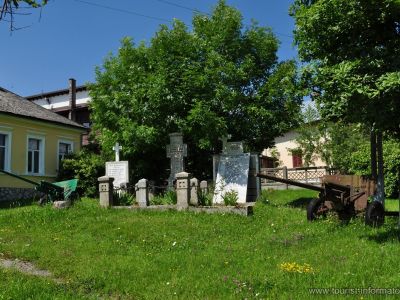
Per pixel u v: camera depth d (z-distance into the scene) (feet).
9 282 25.80
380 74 29.89
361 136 100.37
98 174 86.89
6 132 85.46
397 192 71.92
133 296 23.80
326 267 25.91
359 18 32.14
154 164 79.15
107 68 76.74
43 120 92.12
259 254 30.96
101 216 49.75
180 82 69.82
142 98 70.64
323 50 35.42
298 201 65.26
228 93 66.54
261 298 21.39
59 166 93.45
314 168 94.48
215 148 75.82
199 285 24.22
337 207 44.29
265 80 72.33
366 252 28.89
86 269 28.76
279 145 132.26
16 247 35.76
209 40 72.69
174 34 72.43
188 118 64.95
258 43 72.79
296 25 36.37
